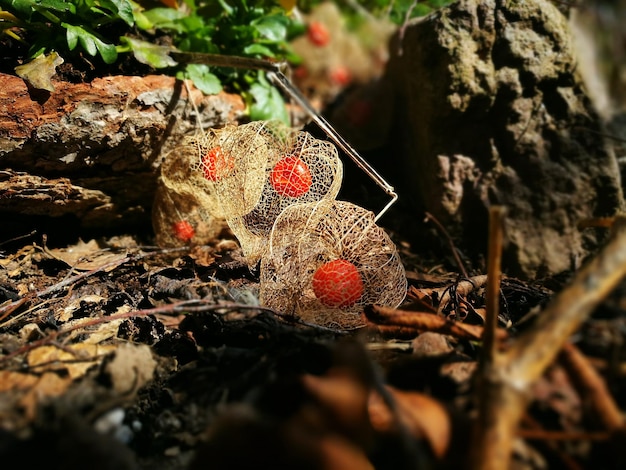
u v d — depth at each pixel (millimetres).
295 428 76
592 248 183
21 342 122
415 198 220
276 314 118
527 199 187
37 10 162
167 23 193
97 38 167
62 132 163
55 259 173
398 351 109
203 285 138
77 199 179
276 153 165
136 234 201
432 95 193
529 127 189
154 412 100
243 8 207
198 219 176
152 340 128
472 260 192
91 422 86
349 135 250
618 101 216
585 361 76
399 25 252
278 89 220
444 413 78
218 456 75
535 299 140
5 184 162
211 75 189
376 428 80
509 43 186
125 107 170
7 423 81
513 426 68
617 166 188
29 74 157
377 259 136
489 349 82
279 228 139
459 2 190
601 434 71
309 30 315
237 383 99
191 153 166
